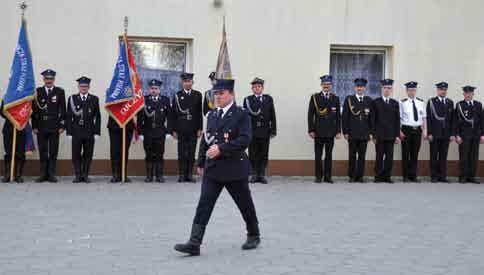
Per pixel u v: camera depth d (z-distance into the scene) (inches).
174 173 611.5
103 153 597.3
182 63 624.7
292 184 575.8
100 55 595.2
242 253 329.1
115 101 560.1
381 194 524.4
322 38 631.2
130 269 297.7
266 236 366.0
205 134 334.6
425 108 625.9
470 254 336.2
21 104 542.9
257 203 470.0
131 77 564.1
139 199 474.9
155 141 570.9
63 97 561.6
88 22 592.4
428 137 621.0
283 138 625.6
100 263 306.5
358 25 637.3
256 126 579.5
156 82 575.8
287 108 625.9
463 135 621.3
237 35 617.3
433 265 314.2
